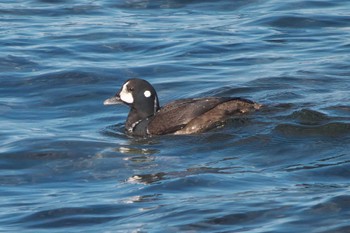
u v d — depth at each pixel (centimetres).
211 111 1669
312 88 1867
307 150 1528
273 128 1614
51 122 1773
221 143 1584
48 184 1442
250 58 2134
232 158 1519
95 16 2531
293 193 1322
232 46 2230
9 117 1805
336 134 1584
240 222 1229
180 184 1394
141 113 1708
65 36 2333
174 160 1523
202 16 2508
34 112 1839
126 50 2230
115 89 1962
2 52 2195
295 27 2384
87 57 2178
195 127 1650
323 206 1259
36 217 1295
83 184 1435
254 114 1675
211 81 1972
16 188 1428
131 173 1471
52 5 2634
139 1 2655
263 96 1825
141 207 1310
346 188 1333
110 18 2506
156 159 1530
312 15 2458
